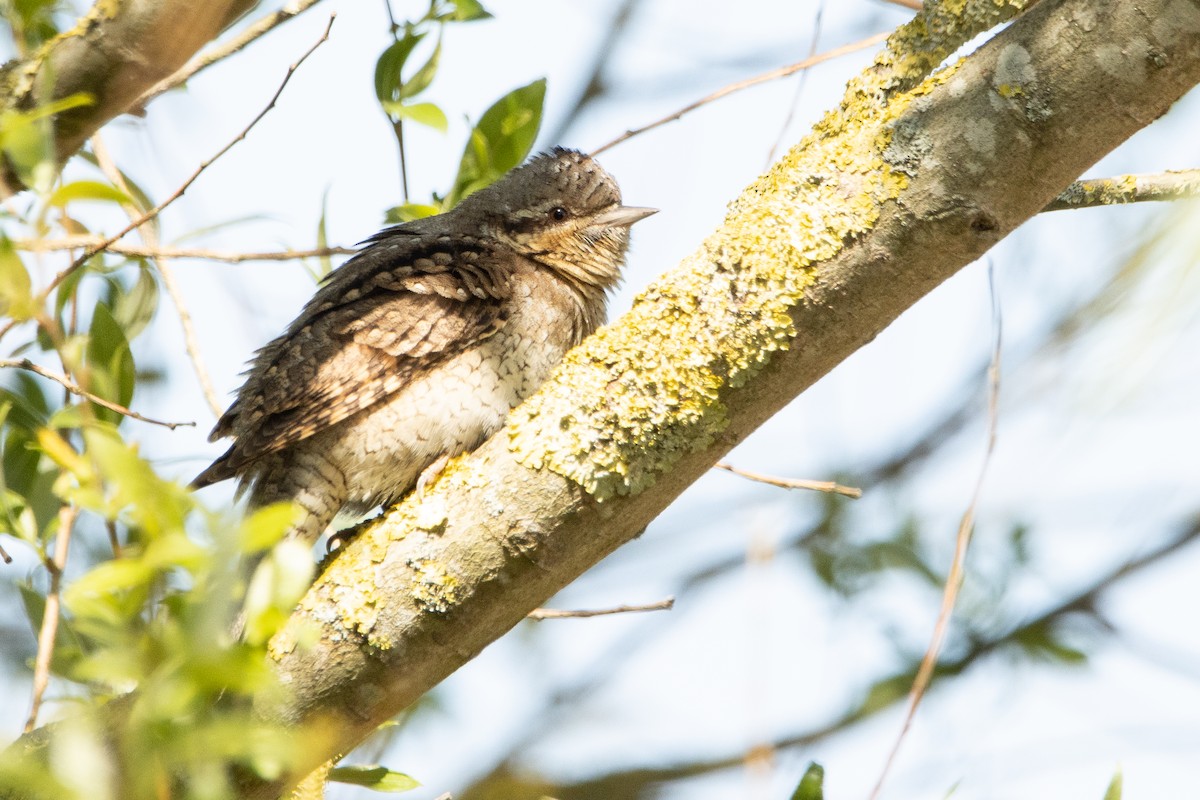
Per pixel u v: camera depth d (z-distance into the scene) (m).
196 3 6.71
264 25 7.31
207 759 4.07
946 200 5.72
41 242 5.36
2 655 9.84
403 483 9.08
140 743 4.00
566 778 12.23
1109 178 6.56
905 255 5.80
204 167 7.23
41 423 8.18
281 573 4.55
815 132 6.23
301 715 6.07
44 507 7.61
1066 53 5.54
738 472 8.23
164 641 4.14
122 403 8.08
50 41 6.88
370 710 6.20
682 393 6.06
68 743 4.10
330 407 8.69
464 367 9.01
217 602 4.05
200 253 7.68
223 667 4.02
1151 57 5.40
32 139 5.30
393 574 6.19
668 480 6.14
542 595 6.29
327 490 8.88
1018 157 5.63
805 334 5.94
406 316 8.95
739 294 6.00
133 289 9.20
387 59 9.12
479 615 6.22
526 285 9.57
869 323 5.96
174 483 4.28
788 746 11.46
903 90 6.11
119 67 6.84
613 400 6.12
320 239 9.10
